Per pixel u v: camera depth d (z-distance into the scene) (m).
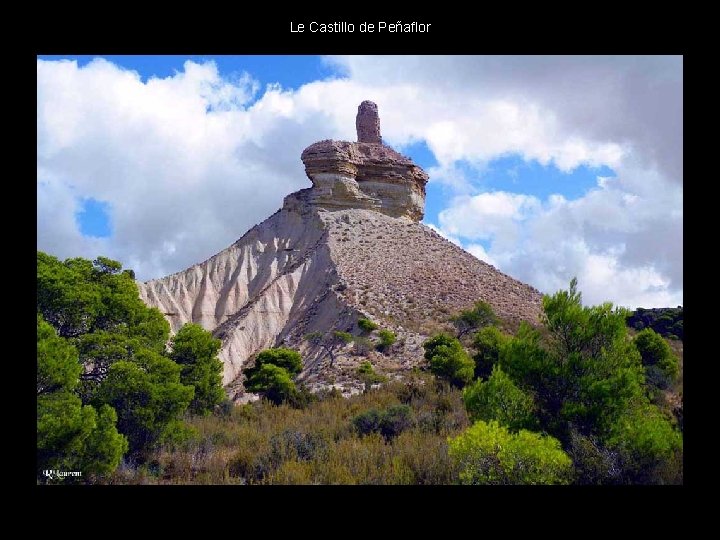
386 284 83.38
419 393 35.72
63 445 16.27
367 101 110.25
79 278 25.84
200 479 17.52
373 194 102.38
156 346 28.47
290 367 56.34
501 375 19.23
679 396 26.25
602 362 18.47
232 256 98.75
